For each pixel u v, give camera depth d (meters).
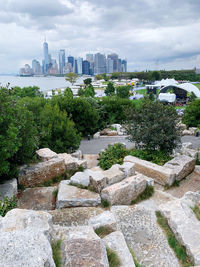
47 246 3.50
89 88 65.81
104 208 6.82
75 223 5.95
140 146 13.00
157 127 11.77
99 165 12.10
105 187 7.67
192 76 141.25
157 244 5.23
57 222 6.00
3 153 6.88
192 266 4.42
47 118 14.88
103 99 29.66
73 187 7.70
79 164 9.95
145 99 13.34
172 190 9.20
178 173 9.69
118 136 22.23
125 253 4.34
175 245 5.11
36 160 10.02
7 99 8.07
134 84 124.25
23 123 8.28
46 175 8.79
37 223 4.34
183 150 14.04
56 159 9.32
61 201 6.79
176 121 12.23
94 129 22.59
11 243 3.44
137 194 7.80
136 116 12.80
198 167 11.51
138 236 5.50
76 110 21.19
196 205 6.53
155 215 6.43
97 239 4.12
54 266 3.32
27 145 8.52
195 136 22.19
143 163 10.37
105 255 3.83
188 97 60.34
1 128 7.44
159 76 139.38
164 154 12.14
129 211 6.54
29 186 8.37
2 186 7.22
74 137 15.13
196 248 4.71
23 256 3.21
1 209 5.57
